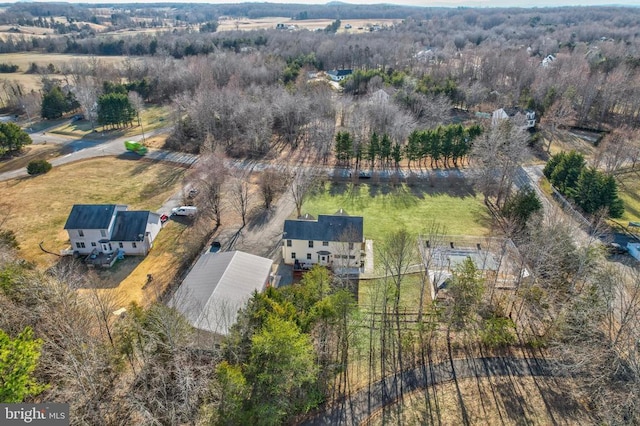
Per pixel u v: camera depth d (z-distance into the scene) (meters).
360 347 33.06
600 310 30.55
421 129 76.44
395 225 52.94
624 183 62.41
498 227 51.84
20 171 68.50
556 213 45.28
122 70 129.12
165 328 25.09
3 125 73.88
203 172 54.66
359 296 39.81
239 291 35.25
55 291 28.62
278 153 75.19
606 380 27.16
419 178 67.19
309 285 33.06
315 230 44.28
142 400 23.98
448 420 26.94
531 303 35.75
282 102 78.50
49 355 25.14
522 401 28.17
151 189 62.03
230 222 53.09
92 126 92.00
